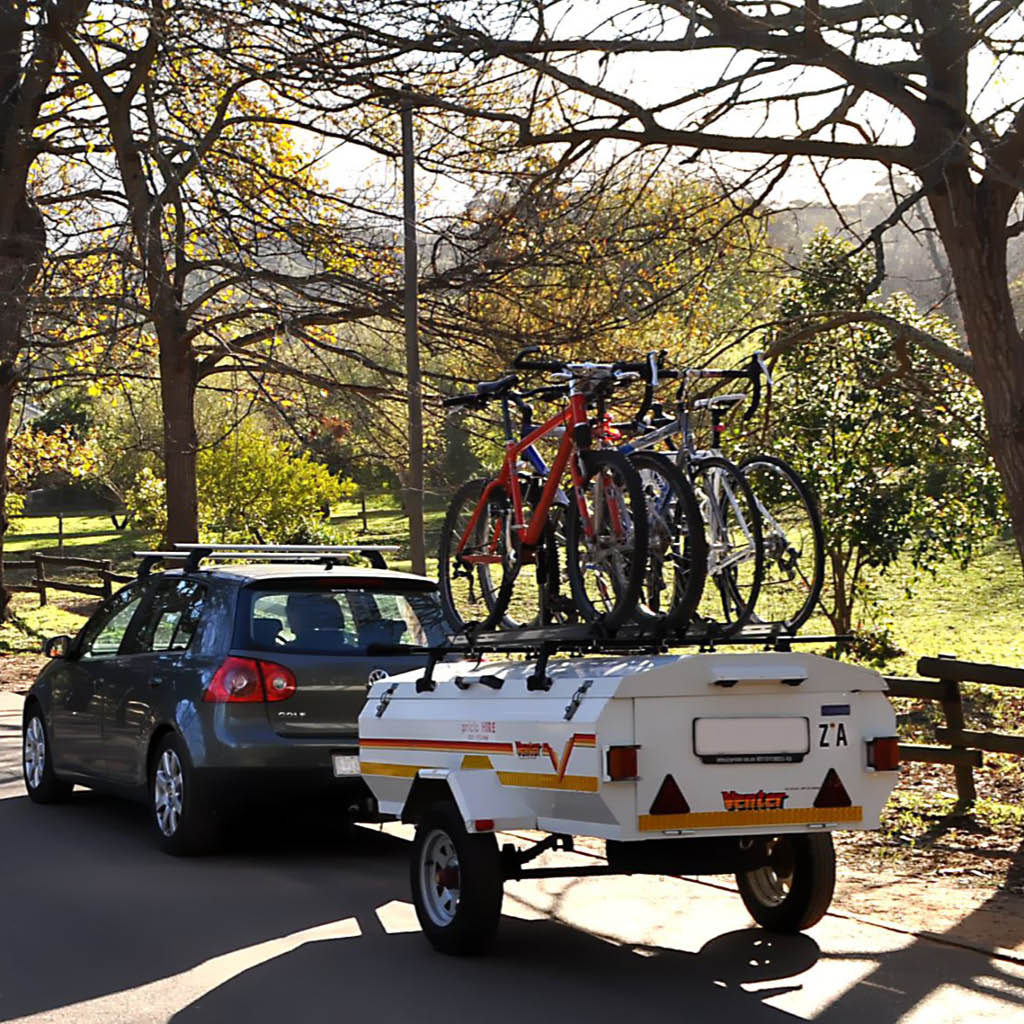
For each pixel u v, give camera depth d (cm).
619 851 639
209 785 905
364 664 931
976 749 1027
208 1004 600
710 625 666
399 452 2333
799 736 633
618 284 1611
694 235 1483
